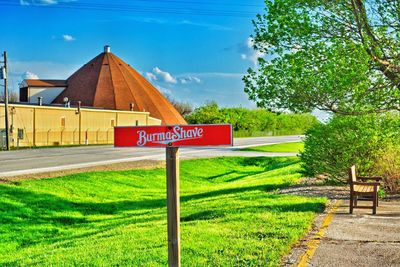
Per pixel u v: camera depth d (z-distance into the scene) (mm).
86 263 7508
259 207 11656
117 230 11141
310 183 17219
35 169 25469
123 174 26156
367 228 9258
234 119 98125
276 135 107688
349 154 15594
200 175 31859
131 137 5051
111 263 7277
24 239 14297
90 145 55281
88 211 18500
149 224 11531
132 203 20281
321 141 16234
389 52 11492
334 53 11000
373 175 15500
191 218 11312
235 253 7316
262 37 12102
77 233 13977
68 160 31734
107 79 96562
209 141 4750
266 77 11719
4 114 48688
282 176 21484
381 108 11898
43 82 92562
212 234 8656
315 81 11086
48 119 54312
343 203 12484
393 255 7277
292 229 8867
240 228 9094
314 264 6832
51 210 17703
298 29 11570
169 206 4922
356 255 7285
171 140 4895
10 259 10422
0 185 19578
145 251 7945
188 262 6875
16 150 42562
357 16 11203
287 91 11555
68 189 21047
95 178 23953
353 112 11664
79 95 92500
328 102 11375
